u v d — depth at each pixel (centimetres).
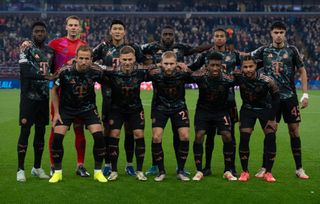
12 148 1133
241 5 5106
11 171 869
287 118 840
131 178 816
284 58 831
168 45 889
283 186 757
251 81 792
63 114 796
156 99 815
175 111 812
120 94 798
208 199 676
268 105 813
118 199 672
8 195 689
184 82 809
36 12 5006
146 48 894
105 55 859
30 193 701
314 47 4791
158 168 828
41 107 809
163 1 5272
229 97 830
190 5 5175
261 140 1279
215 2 5191
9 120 1722
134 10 5138
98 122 798
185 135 805
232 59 848
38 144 817
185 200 670
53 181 772
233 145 835
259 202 663
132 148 859
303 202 664
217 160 1002
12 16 5041
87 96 795
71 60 815
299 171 830
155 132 805
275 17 5119
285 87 832
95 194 697
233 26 5078
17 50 4616
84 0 5162
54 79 791
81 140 843
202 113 823
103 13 5022
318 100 2839
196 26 5072
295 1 5259
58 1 5119
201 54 868
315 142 1284
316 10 5141
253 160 1009
